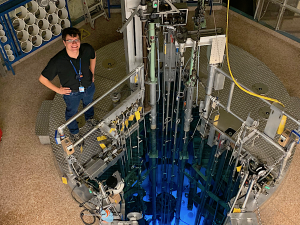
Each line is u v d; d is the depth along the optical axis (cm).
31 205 444
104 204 391
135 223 402
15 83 627
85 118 477
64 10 698
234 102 525
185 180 695
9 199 451
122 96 523
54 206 441
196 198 634
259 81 575
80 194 439
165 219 738
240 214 389
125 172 527
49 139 518
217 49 405
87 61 393
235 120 480
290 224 415
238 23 770
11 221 428
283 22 708
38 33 675
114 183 407
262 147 459
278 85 568
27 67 662
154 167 584
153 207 660
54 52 698
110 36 737
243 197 419
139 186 576
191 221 721
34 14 641
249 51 690
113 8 801
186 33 410
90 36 737
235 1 795
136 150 552
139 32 440
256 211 422
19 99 596
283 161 380
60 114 519
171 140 629
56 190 460
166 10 379
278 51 692
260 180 395
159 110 594
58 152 477
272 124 375
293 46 704
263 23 749
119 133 467
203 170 586
